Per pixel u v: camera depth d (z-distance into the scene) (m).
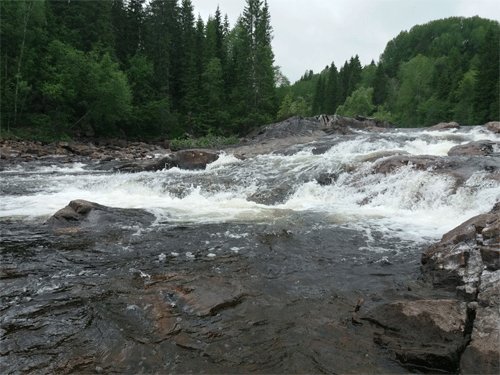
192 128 47.28
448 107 63.41
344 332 2.86
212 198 8.97
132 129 42.66
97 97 34.72
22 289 3.66
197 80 47.47
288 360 2.52
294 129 24.58
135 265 4.37
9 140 25.47
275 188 9.30
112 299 3.43
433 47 120.12
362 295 3.54
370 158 10.74
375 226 6.10
